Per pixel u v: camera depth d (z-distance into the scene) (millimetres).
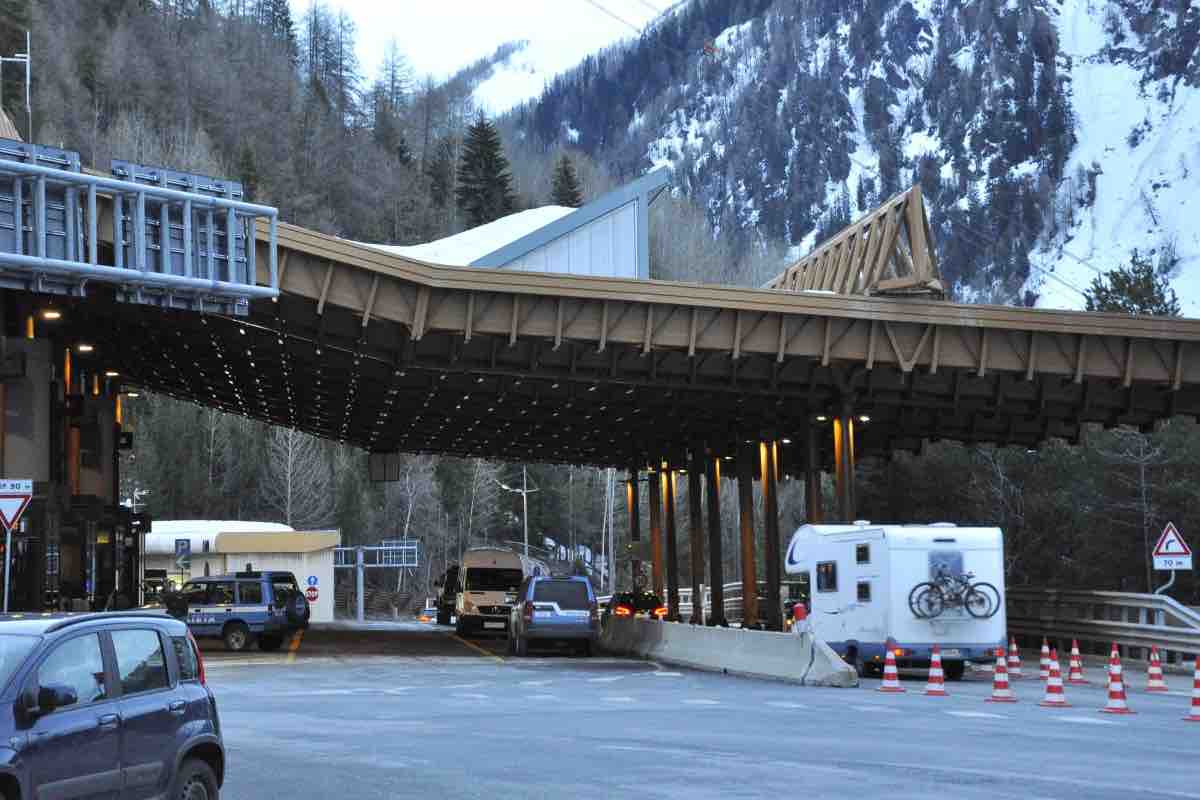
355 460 163750
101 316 53219
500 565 61656
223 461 153125
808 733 20641
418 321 46125
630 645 47250
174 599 48469
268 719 23297
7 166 32688
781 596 67750
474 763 17094
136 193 34969
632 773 16094
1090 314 49625
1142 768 16453
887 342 50406
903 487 78562
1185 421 66062
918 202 54094
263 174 199625
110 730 10766
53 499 44531
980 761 17125
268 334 55125
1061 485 74250
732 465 87250
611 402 64500
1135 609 49062
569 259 66875
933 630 33750
